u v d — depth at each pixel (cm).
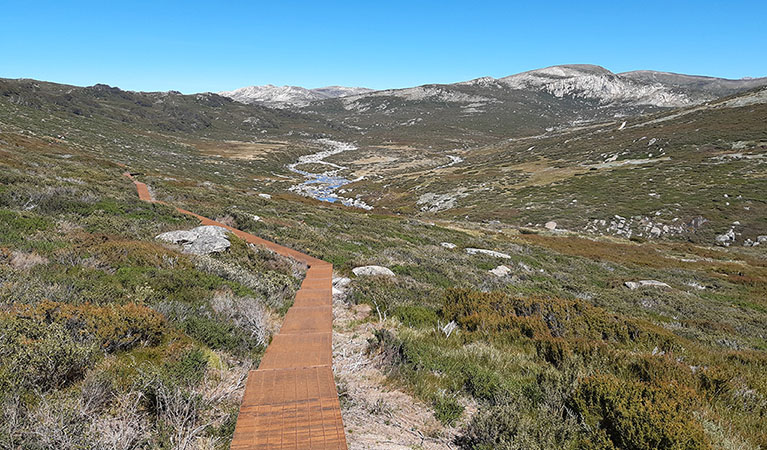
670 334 902
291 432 383
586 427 389
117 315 494
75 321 474
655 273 2633
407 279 1328
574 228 5116
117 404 367
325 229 2425
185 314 637
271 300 892
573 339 721
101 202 1641
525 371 599
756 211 4697
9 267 665
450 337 768
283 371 529
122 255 902
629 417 378
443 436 418
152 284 752
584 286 1862
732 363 751
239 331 634
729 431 422
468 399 510
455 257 2119
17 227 1016
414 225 3531
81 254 864
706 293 2130
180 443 334
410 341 678
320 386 487
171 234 1283
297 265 1374
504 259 2380
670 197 5566
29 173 2041
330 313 862
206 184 4453
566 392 474
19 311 458
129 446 319
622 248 3706
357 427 417
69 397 347
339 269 1440
